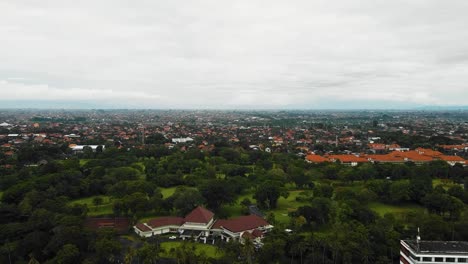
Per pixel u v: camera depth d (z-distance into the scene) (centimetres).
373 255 11762
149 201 16388
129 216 16438
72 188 19038
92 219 16062
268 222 15138
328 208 15275
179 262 10850
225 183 18112
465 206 16688
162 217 15438
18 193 17625
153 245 12381
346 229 13038
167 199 16912
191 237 13662
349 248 11650
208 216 15250
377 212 16388
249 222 14475
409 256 10794
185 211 16200
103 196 19875
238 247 11969
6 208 15112
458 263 10269
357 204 15912
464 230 13075
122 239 14000
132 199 15988
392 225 13850
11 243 12475
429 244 10931
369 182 19788
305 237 12975
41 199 16612
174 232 14712
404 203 18488
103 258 11912
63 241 11994
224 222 14675
